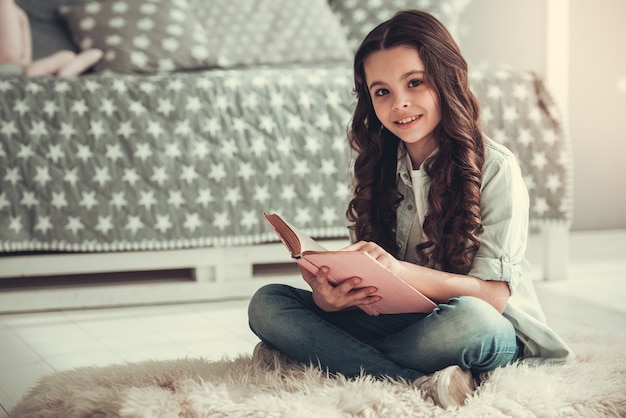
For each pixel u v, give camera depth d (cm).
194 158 257
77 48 314
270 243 278
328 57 321
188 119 258
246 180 260
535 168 275
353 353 144
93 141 254
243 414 130
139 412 131
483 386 139
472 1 359
